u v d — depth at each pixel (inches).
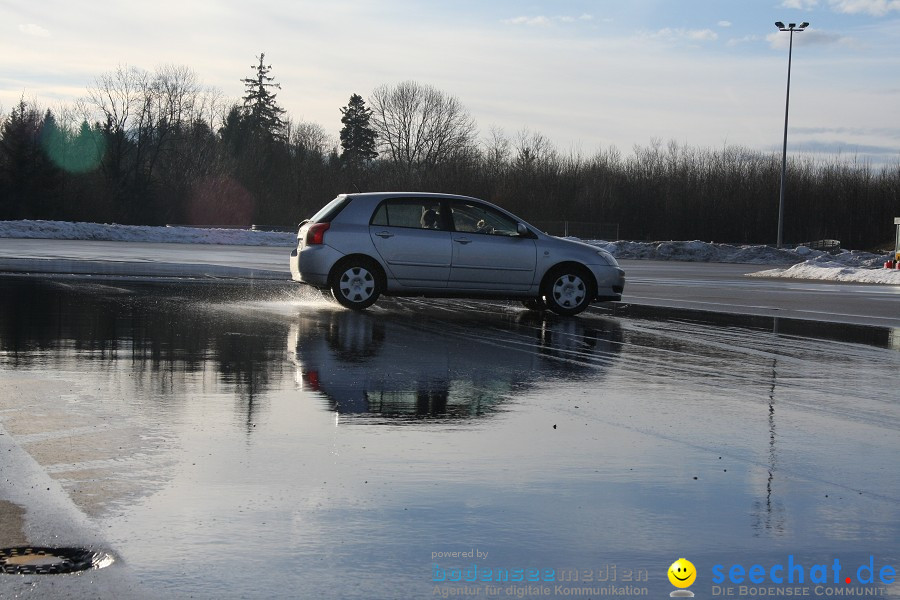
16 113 2913.4
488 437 255.9
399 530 181.0
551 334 498.3
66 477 211.2
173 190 3390.7
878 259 1740.9
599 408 300.2
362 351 413.7
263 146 4207.7
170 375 342.0
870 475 227.5
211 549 169.2
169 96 3472.0
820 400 322.0
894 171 3393.2
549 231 3159.5
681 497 205.9
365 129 4805.6
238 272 937.5
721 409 303.1
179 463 223.6
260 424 265.4
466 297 599.8
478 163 3553.2
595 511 194.9
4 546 168.7
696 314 642.8
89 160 3321.9
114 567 160.1
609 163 3506.4
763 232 3376.0
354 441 247.6
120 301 604.1
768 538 181.5
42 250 1259.8
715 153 3476.9
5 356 379.6
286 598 149.5
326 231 589.9
